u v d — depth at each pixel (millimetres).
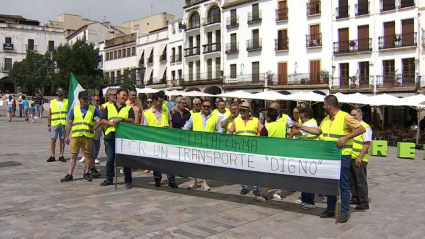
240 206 7164
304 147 6598
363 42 36031
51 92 60469
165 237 5340
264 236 5547
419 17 32750
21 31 68812
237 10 45812
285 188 6781
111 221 5969
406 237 5672
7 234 5277
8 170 10172
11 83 68562
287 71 41344
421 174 11789
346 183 6375
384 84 34219
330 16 38094
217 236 5469
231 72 46781
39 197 7367
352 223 6320
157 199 7492
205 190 8461
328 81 37656
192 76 51438
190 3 51531
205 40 49656
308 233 5742
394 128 24891
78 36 70062
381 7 34906
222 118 9086
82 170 10461
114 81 61969
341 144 6195
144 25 68250
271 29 42594
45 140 17719
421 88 31906
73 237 5223
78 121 8961
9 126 24875
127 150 8375
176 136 7938
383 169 12750
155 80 56125
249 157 7133
